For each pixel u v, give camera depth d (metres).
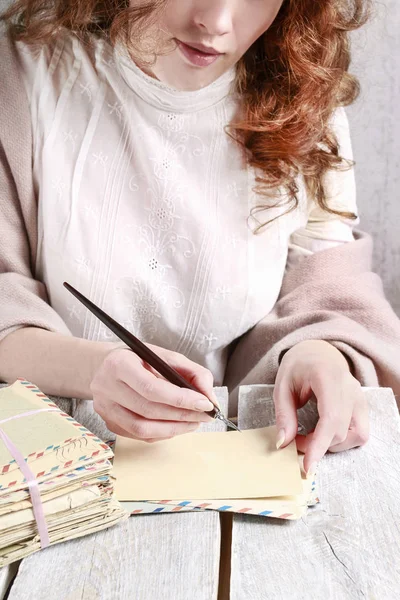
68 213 1.08
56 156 1.08
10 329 0.97
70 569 0.63
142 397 0.75
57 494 0.64
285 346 0.99
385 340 1.08
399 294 1.63
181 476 0.74
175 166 1.11
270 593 0.61
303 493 0.73
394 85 1.47
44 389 0.92
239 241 1.14
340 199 1.26
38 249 1.12
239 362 1.20
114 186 1.09
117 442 0.80
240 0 0.95
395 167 1.54
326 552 0.66
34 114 1.09
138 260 1.10
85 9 1.06
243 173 1.14
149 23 0.97
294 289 1.20
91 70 1.10
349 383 0.85
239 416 0.88
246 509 0.70
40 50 1.12
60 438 0.69
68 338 0.94
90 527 0.67
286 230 1.18
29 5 1.12
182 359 0.81
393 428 0.86
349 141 1.28
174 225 1.11
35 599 0.60
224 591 0.66
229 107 1.13
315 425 0.87
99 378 0.78
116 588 0.61
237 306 1.14
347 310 1.13
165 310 1.13
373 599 0.60
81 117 1.10
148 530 0.68
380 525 0.70
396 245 1.60
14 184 1.11
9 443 0.68
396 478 0.77
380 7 1.41
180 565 0.63
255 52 1.14
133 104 1.10
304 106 1.10
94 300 1.10
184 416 0.75
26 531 0.64
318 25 1.10
